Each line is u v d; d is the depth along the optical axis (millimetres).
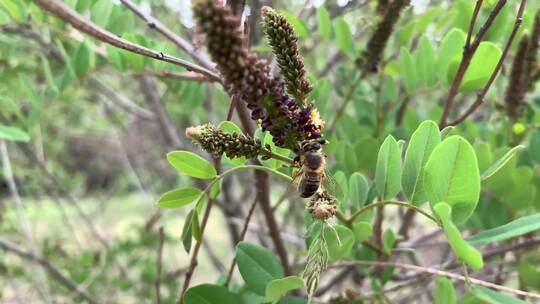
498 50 124
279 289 93
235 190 266
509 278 183
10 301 277
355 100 188
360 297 137
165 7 224
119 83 318
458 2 161
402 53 154
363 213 117
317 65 283
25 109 225
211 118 263
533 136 167
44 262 243
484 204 151
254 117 89
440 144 84
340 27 167
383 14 152
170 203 107
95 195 483
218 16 73
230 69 78
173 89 187
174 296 245
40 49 205
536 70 149
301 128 91
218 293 110
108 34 89
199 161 103
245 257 108
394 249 136
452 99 123
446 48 140
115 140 475
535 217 89
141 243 278
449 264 148
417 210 95
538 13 142
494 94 192
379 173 104
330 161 172
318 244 91
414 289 196
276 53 94
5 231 296
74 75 164
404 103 180
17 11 154
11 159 325
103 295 271
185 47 133
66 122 342
